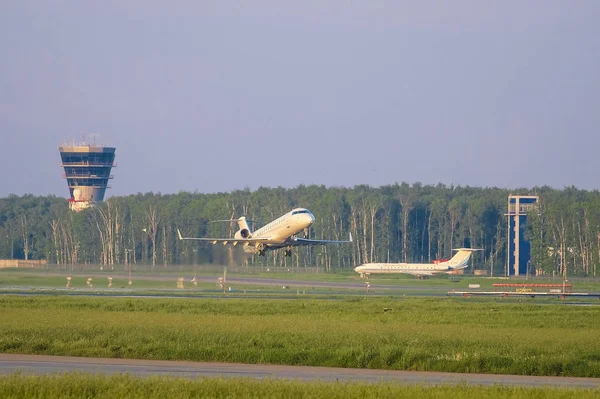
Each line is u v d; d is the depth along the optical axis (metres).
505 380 152.88
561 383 149.75
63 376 127.81
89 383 121.00
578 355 176.75
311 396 115.12
